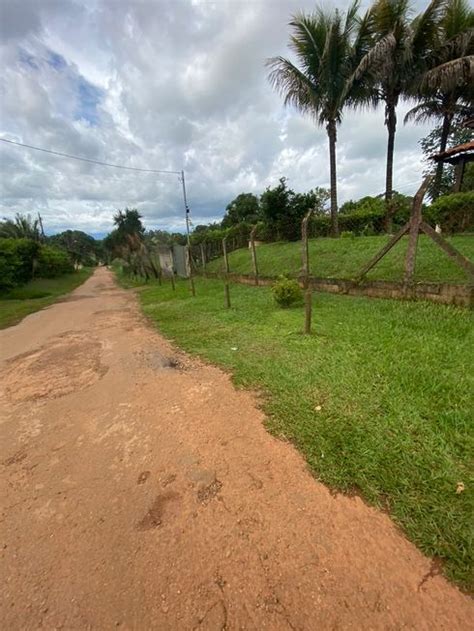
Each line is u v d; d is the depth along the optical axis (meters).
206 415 2.83
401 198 12.24
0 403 3.57
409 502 1.71
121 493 2.04
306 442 2.28
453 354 3.23
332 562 1.47
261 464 2.15
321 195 19.61
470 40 11.29
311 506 1.78
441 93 13.33
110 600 1.41
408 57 11.35
